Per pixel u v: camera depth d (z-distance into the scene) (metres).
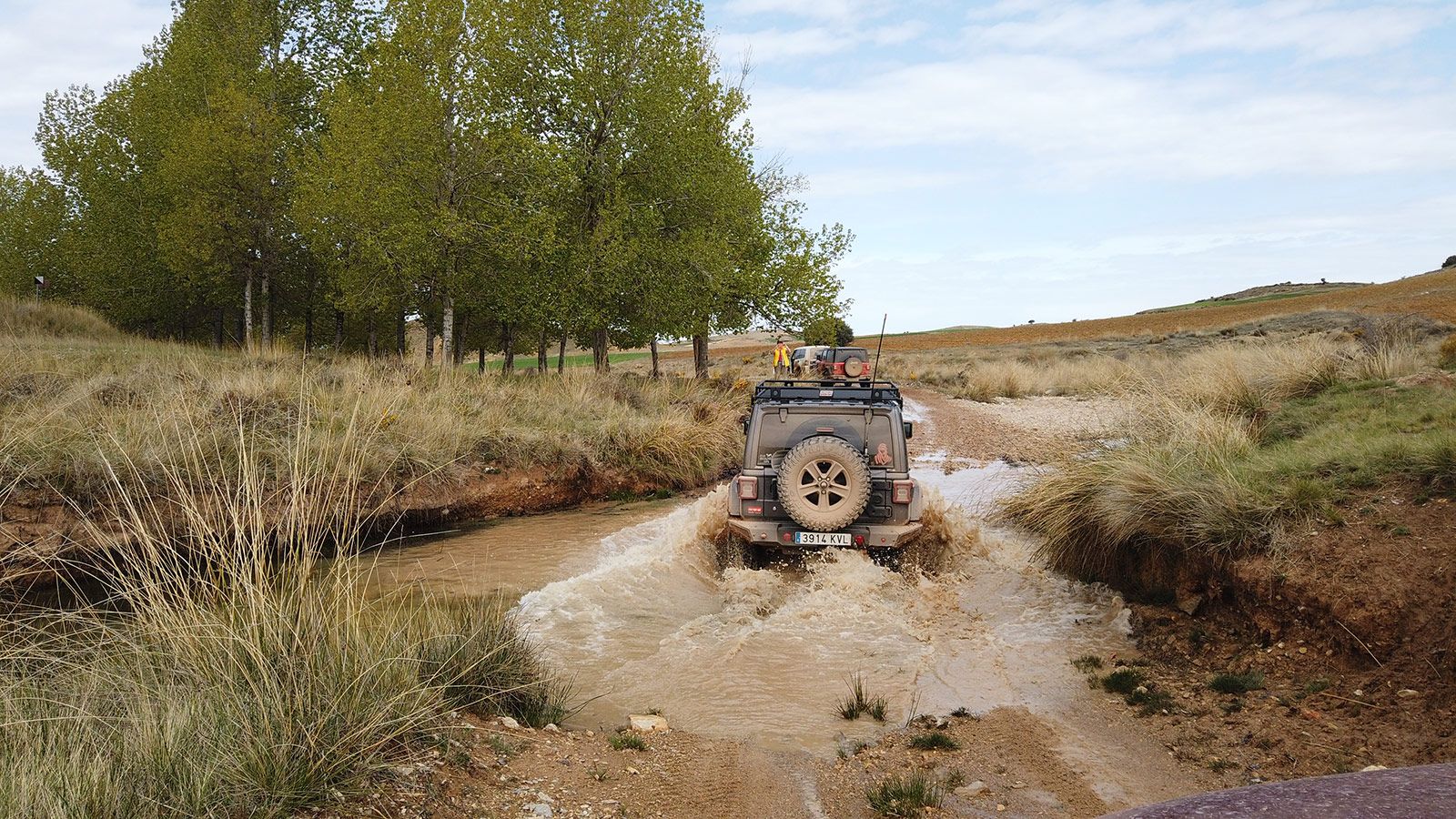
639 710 5.33
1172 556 6.96
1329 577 5.53
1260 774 4.21
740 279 22.73
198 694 3.93
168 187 25.45
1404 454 6.59
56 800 3.06
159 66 28.20
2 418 8.81
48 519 7.41
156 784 3.34
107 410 9.96
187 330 34.59
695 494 13.41
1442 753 4.10
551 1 20.75
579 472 12.84
